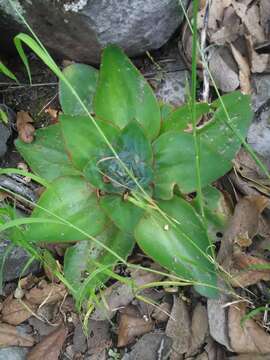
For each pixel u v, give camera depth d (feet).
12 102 2.45
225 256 2.08
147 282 2.16
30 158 2.05
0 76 2.46
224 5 2.35
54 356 2.12
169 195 1.91
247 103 1.90
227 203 2.19
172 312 2.11
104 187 1.90
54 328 2.17
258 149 2.24
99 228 1.97
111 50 1.89
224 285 2.04
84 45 2.28
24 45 2.42
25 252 2.18
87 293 2.00
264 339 1.99
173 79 2.41
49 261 2.13
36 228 1.88
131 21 2.16
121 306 2.15
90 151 1.89
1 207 2.06
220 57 2.33
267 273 2.06
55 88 2.46
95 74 2.11
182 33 2.38
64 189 1.97
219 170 1.88
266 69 2.31
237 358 1.98
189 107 1.96
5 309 2.19
